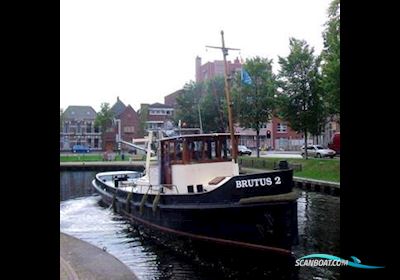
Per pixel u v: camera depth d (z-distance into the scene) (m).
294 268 9.82
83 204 22.36
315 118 28.98
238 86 36.28
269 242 10.38
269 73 34.84
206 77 55.59
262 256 10.46
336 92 21.45
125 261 10.77
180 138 13.05
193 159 12.89
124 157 47.34
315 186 23.83
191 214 11.62
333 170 25.72
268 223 10.35
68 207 21.12
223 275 9.55
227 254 10.91
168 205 12.64
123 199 17.38
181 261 10.71
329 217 16.16
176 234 12.38
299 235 13.06
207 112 42.22
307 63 28.67
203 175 12.88
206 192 11.33
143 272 9.81
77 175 39.44
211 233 11.23
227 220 10.87
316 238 12.69
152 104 69.62
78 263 8.62
